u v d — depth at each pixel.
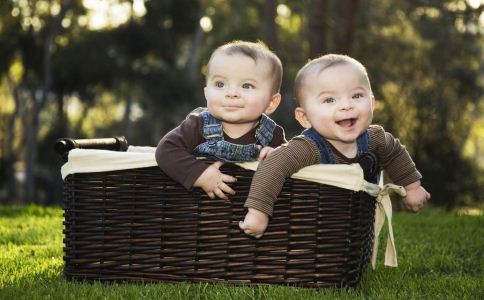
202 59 30.30
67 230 3.22
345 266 3.14
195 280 3.14
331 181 3.04
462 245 4.62
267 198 2.98
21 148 29.77
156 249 3.15
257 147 3.19
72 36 27.59
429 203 19.41
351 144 3.20
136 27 26.62
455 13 21.92
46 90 25.95
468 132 24.06
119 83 27.58
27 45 26.39
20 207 6.83
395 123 20.16
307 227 3.09
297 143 3.07
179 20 27.33
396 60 23.05
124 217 3.15
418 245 4.54
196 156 3.18
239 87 3.13
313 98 3.11
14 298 2.98
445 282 3.46
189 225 3.11
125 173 3.13
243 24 28.69
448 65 23.38
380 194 3.29
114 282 3.19
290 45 25.92
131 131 31.20
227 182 3.05
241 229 3.09
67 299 2.93
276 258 3.11
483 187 19.72
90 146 3.55
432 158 19.91
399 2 22.50
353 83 3.08
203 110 3.46
